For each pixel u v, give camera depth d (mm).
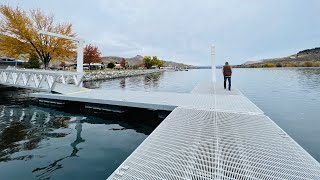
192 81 23281
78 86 9914
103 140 4523
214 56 14789
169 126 4133
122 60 57125
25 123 5773
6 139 4484
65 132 5043
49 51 19734
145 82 21531
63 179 2893
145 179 2240
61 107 7953
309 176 2289
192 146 3139
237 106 5984
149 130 5312
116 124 5848
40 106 8133
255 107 5836
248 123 4305
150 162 2635
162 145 3176
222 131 3812
